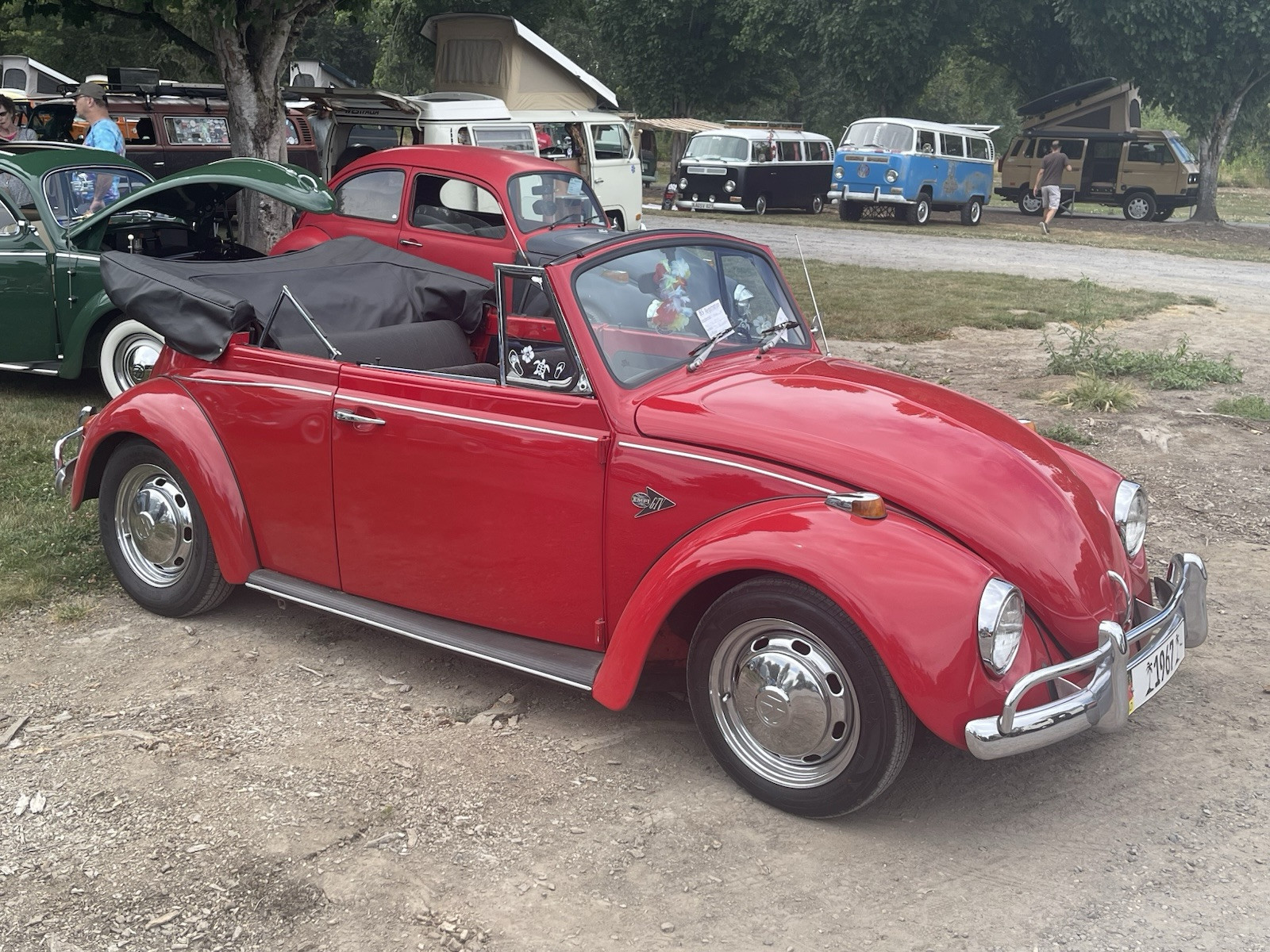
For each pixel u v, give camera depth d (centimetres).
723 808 352
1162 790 361
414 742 390
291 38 1154
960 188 2817
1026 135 3331
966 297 1476
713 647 348
